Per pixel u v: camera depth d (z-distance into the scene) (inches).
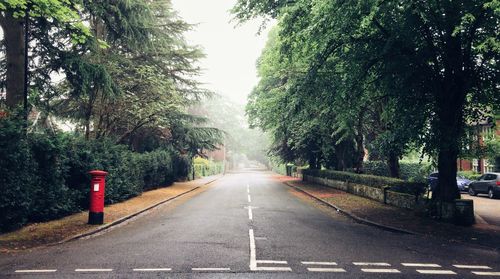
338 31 514.3
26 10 585.6
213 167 2736.2
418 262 332.5
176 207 741.9
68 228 474.6
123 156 826.2
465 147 613.0
